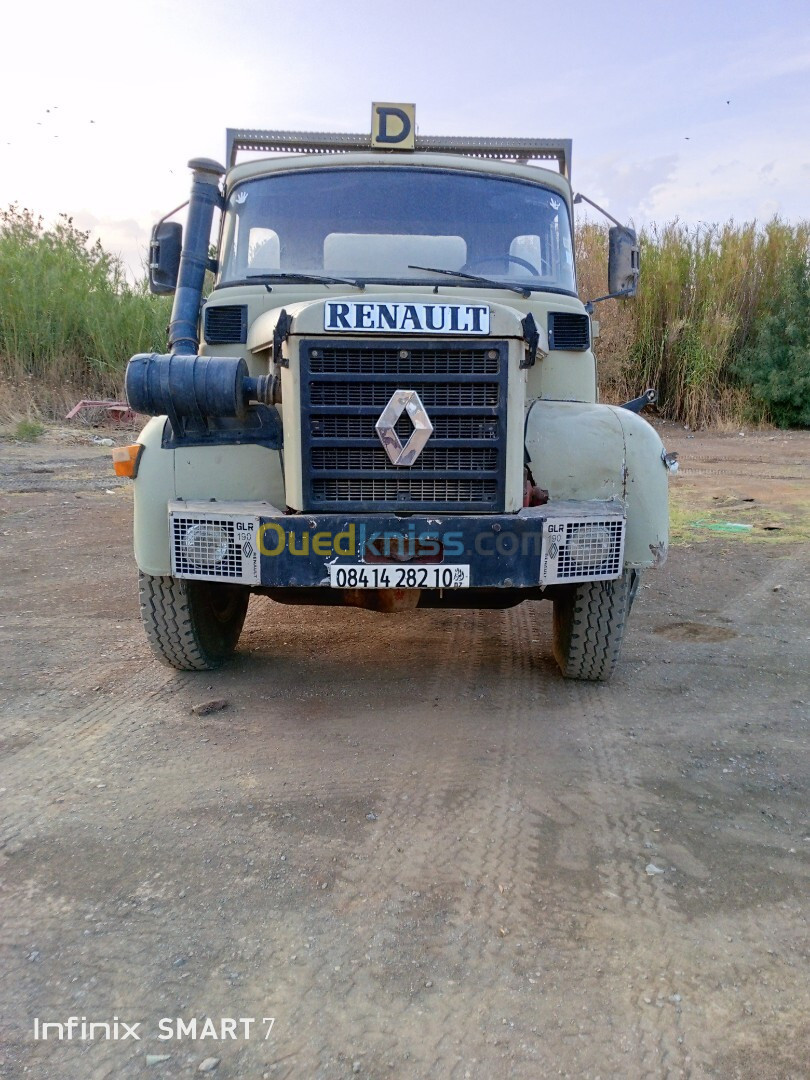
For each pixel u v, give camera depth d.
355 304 3.41
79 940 2.34
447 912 2.49
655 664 4.69
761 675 4.53
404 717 3.92
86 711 3.90
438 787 3.24
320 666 4.60
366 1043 2.02
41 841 2.81
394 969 2.25
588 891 2.60
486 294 4.40
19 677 4.29
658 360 19.27
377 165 4.73
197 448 3.81
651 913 2.49
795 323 18.92
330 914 2.47
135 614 5.38
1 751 3.47
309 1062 1.96
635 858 2.78
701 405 19.39
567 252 4.92
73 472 10.89
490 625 5.45
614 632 4.07
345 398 3.48
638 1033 2.05
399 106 4.79
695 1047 2.01
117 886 2.58
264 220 4.68
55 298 15.41
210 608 4.38
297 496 3.53
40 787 3.18
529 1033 2.05
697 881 2.65
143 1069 1.94
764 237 20.45
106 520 8.23
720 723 3.89
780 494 10.65
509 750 3.58
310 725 3.80
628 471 3.84
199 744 3.58
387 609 4.08
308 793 3.18
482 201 4.75
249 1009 2.11
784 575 6.75
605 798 3.17
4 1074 1.91
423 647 4.96
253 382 3.66
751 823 3.01
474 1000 2.15
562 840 2.88
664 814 3.06
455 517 3.51
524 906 2.52
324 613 5.66
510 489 3.56
